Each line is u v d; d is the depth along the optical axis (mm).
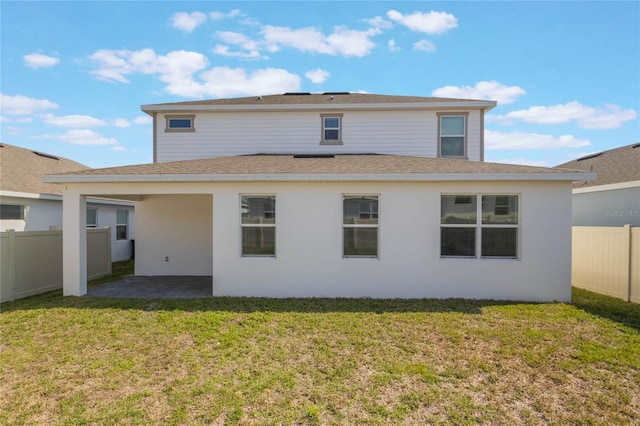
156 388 3824
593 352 4723
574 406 3506
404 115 11719
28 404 3527
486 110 11656
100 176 7676
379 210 7848
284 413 3365
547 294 7598
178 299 7637
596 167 14211
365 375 4105
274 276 7941
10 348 4910
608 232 8344
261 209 8039
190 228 11227
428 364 4391
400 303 7258
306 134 11969
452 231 7836
